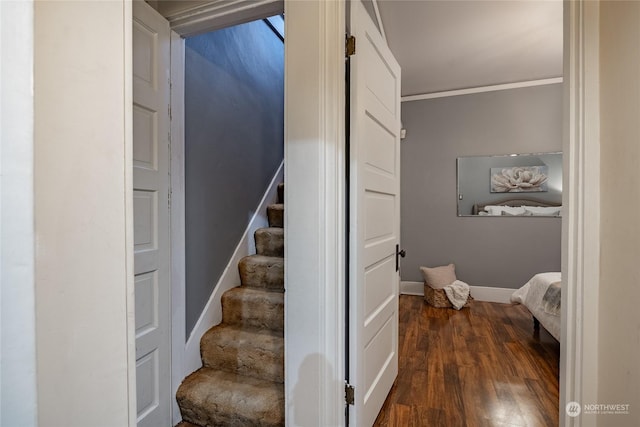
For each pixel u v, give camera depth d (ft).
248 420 4.81
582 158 2.89
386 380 5.82
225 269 6.68
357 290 4.44
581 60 2.91
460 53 9.61
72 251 1.13
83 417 1.16
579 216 2.91
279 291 6.58
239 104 7.37
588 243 2.87
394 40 8.82
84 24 1.18
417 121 13.14
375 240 5.29
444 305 11.48
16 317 1.00
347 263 4.50
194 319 5.81
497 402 5.78
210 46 6.38
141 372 4.69
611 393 2.66
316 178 3.88
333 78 4.00
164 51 5.09
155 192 4.95
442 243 12.91
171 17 5.17
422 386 6.31
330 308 4.00
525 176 11.76
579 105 2.92
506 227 12.05
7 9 0.98
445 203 12.84
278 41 9.35
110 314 1.25
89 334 1.18
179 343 5.35
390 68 5.93
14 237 0.99
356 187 4.42
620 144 2.55
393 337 6.33
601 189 2.80
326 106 3.92
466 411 5.52
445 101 12.74
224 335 5.87
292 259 4.01
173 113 5.29
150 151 4.89
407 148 13.30
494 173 12.16
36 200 1.04
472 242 12.51
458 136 12.61
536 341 8.50
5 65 0.97
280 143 9.37
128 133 1.33
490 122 12.17
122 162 1.31
